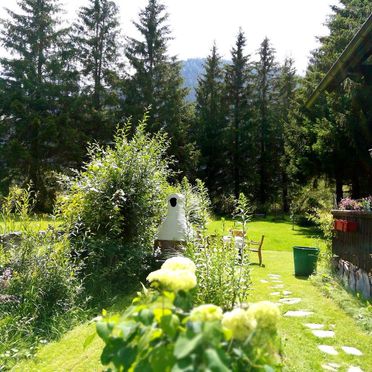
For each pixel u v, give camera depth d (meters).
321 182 21.31
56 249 5.68
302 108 21.06
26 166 21.55
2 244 5.61
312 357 4.21
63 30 25.08
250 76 32.59
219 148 31.33
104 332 1.46
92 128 25.58
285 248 14.96
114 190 7.79
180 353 1.12
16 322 4.43
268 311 1.42
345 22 19.39
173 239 8.09
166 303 1.46
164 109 27.86
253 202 31.50
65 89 24.62
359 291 6.74
